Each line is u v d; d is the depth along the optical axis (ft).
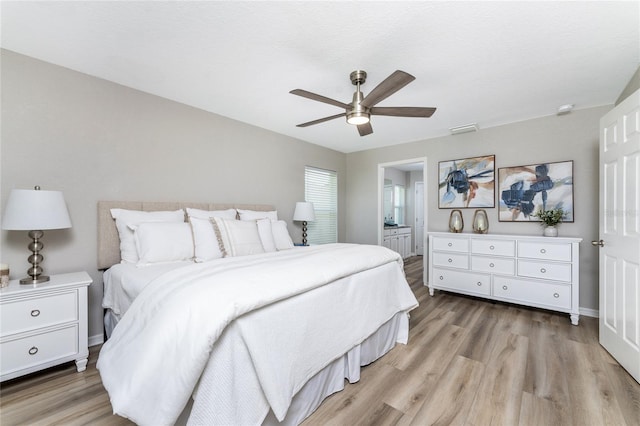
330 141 14.76
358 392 5.59
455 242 11.85
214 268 5.47
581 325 8.99
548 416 4.88
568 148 10.30
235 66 7.25
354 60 6.91
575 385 5.78
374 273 6.92
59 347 6.04
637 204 5.97
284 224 11.18
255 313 4.09
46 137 7.04
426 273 14.08
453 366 6.55
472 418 4.83
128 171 8.41
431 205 13.89
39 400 5.29
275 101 9.52
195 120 10.02
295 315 4.61
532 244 10.03
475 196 12.44
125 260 7.65
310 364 4.75
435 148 13.80
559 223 10.44
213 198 10.58
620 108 6.58
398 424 4.69
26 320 5.66
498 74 7.57
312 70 7.42
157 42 6.26
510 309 10.59
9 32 5.90
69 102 7.37
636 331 5.93
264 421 4.17
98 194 7.85
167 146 9.29
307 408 4.84
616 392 5.54
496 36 5.93
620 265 6.57
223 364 3.70
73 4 5.08
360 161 16.89
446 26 5.62
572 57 6.72
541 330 8.61
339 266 5.95
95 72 7.59
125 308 6.25
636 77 7.39
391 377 6.12
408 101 9.36
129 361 3.86
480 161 12.33
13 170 6.61
